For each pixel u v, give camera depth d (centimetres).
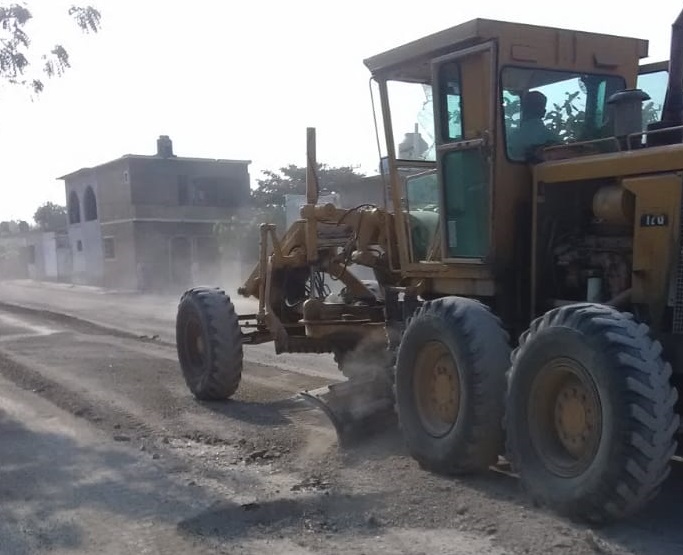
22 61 1338
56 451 777
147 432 844
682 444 560
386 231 838
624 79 742
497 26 668
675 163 565
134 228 4022
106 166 4188
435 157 730
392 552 511
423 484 637
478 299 717
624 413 508
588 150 675
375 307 941
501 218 676
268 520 577
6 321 2052
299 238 998
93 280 4547
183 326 1026
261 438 806
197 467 713
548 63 694
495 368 623
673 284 561
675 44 653
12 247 6044
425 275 764
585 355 532
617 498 515
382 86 775
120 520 585
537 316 668
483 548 511
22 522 588
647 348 520
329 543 530
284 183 4578
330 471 691
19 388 1096
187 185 4166
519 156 684
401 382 698
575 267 654
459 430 634
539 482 570
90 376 1151
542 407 579
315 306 926
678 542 513
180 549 529
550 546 505
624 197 598
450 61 698
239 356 984
